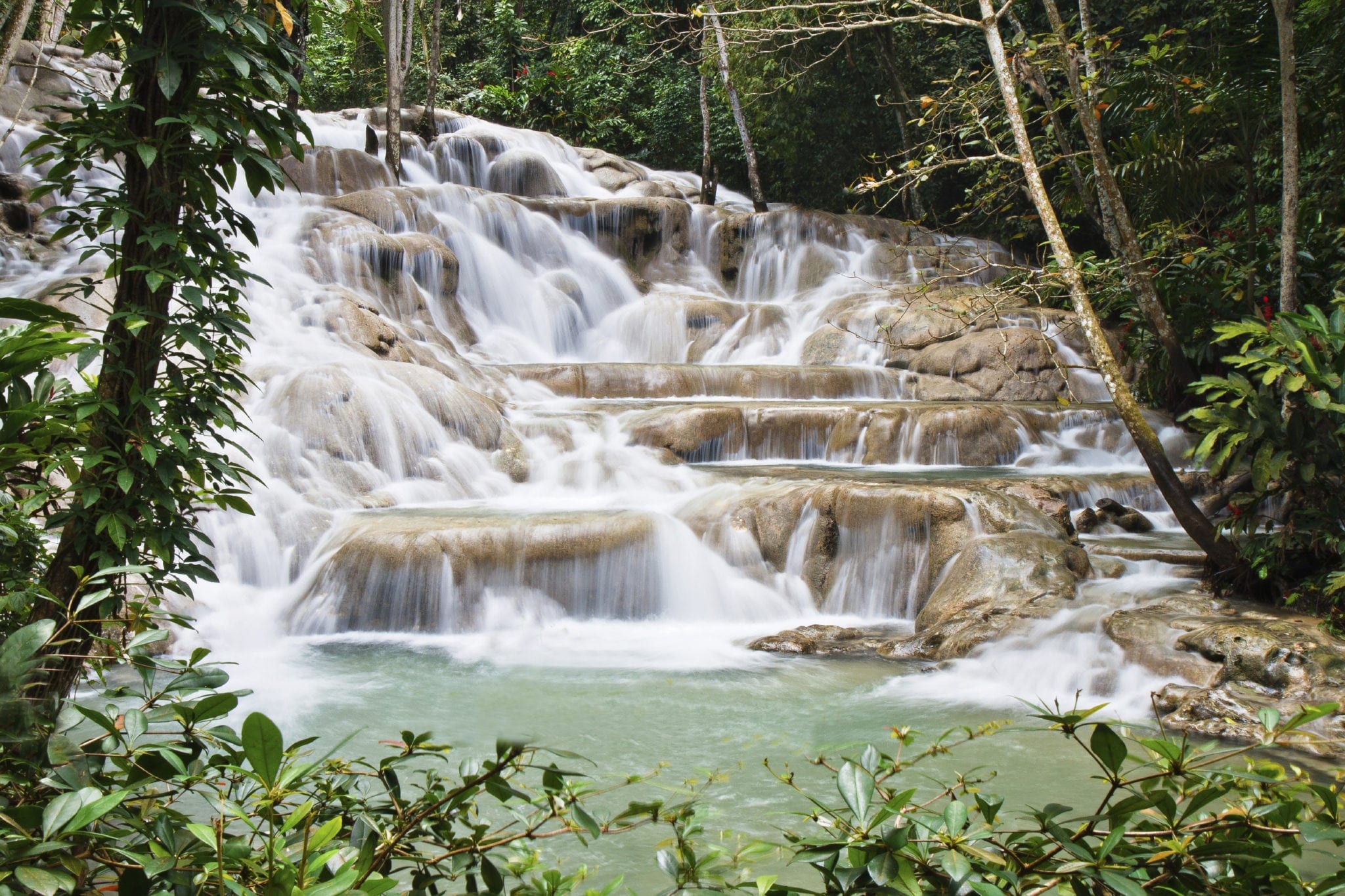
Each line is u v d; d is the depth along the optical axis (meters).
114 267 3.23
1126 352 14.42
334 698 6.13
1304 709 1.96
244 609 7.82
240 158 3.13
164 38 3.07
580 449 11.02
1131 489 10.14
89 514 3.04
